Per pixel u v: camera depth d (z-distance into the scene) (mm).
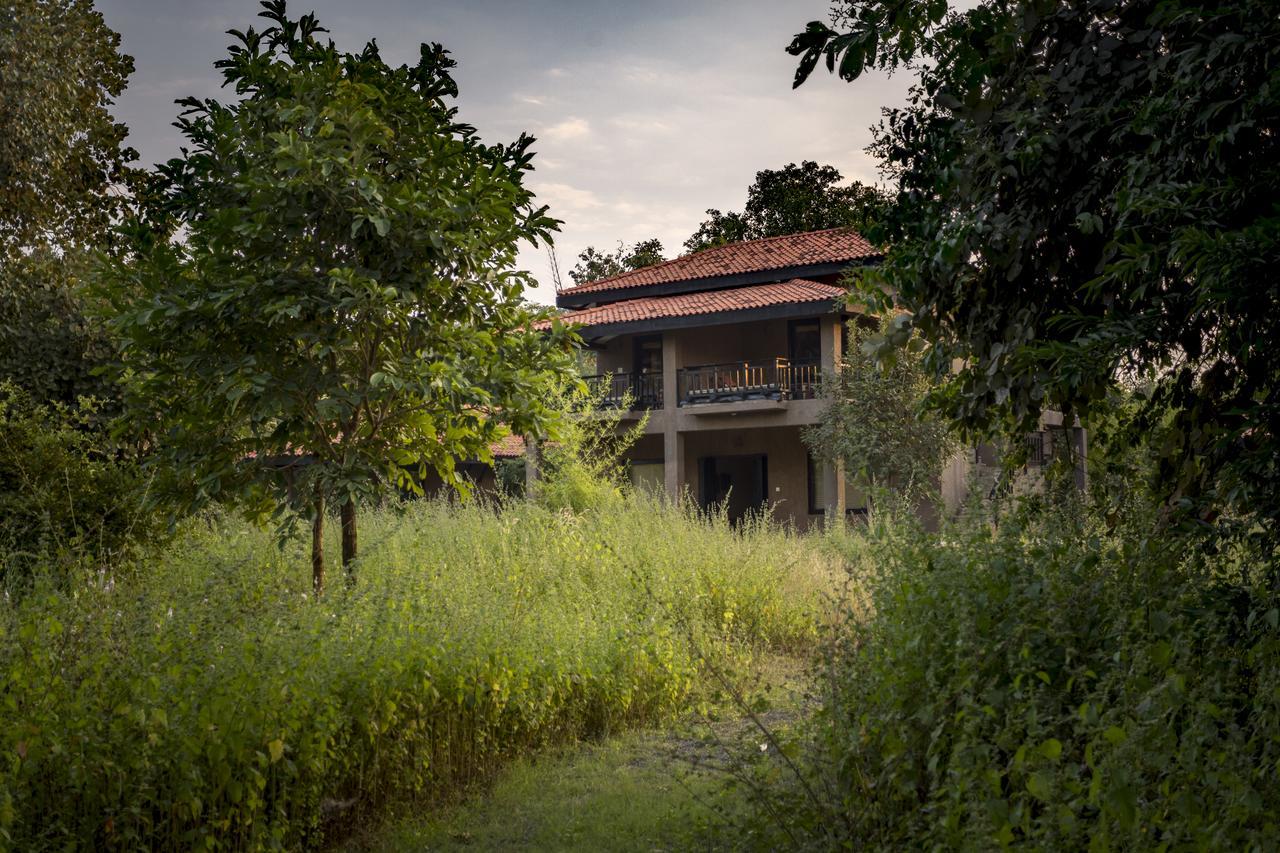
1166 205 3760
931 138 5012
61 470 9344
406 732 5594
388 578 7742
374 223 7160
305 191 7285
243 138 7961
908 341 5441
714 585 10617
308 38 8094
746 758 4781
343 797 5492
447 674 6031
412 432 8734
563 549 11094
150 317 7156
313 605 6426
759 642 9938
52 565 6414
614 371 28078
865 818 4008
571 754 6902
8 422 9656
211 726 4324
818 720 4523
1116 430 5324
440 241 7543
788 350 26219
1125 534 4414
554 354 8664
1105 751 3172
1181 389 4883
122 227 7816
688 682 8055
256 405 7434
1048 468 5230
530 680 6711
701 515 13984
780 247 27328
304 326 7582
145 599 5113
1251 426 4043
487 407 8492
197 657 4758
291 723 4660
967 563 4375
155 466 8047
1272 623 3398
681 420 25922
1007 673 3914
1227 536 4055
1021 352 4418
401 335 8039
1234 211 3896
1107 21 4512
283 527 7848
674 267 28250
